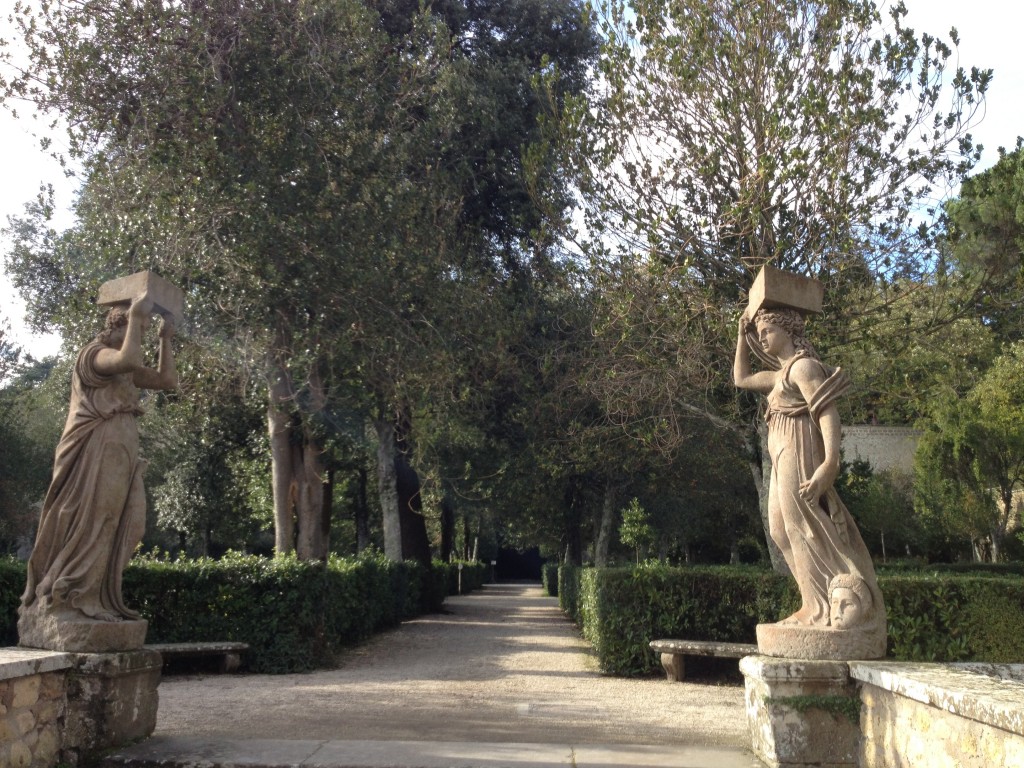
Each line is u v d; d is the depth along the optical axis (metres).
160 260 12.43
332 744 5.86
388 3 20.11
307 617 11.16
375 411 17.53
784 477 5.66
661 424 13.28
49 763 5.27
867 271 11.85
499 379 18.84
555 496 22.61
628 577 11.14
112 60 12.70
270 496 21.86
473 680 10.34
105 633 5.70
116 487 5.97
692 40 11.96
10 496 26.09
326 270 13.19
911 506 29.64
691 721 7.62
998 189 11.92
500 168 20.27
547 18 21.84
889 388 12.50
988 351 23.52
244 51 13.37
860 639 5.31
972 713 3.72
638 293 12.20
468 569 40.88
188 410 15.06
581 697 9.09
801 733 5.18
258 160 13.02
